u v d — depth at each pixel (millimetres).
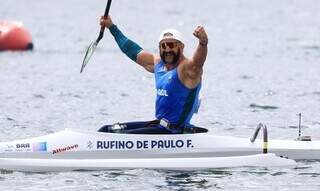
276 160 36531
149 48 104750
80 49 102125
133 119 51844
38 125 48906
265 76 73750
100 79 72250
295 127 48000
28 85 67750
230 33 125375
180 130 36562
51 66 82500
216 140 36812
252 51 97500
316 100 59125
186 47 106500
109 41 114250
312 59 87625
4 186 33375
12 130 47094
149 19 160375
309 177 34906
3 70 78625
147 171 35469
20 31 97938
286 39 113125
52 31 131000
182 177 34688
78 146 35969
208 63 84750
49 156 35844
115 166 35688
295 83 68812
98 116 52656
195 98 36219
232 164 36125
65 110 54812
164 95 36188
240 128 47875
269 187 33375
